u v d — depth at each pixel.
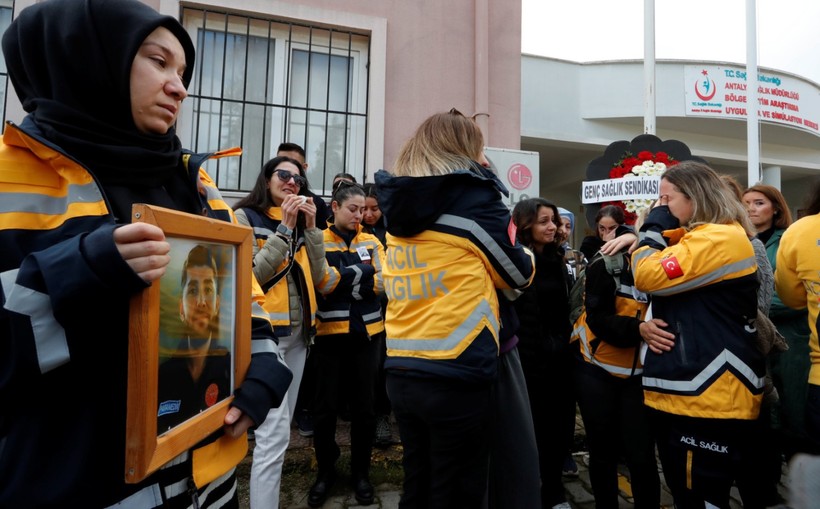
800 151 10.09
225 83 3.78
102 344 0.77
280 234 2.04
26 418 0.74
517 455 1.63
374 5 4.05
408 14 4.14
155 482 0.81
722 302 1.63
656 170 3.03
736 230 1.66
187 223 0.81
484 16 4.23
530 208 2.34
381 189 1.52
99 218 0.79
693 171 1.79
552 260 2.36
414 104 4.13
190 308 0.85
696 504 1.62
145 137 0.89
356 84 4.09
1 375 0.72
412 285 1.50
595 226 3.26
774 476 2.20
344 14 3.94
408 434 1.53
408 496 1.52
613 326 1.95
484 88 4.21
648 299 1.99
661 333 1.71
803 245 1.80
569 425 2.72
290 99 3.93
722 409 1.57
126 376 0.79
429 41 4.18
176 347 0.81
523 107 7.88
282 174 2.24
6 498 0.72
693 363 1.63
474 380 1.39
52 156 0.78
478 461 1.49
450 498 1.44
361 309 2.44
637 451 2.01
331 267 2.39
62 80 0.81
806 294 1.86
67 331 0.72
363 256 2.65
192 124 3.69
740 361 1.59
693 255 1.62
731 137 9.29
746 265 1.63
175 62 0.90
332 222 2.81
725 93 8.30
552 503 2.27
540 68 8.02
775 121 8.77
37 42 0.83
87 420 0.76
